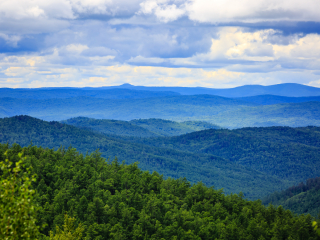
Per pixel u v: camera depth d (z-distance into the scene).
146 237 111.00
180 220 124.69
